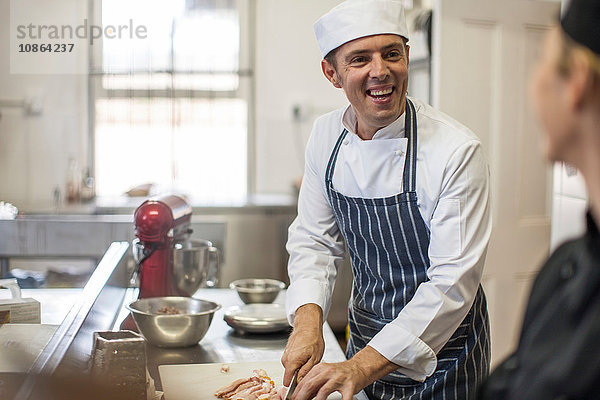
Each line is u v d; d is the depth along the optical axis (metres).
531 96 0.78
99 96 5.23
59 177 5.25
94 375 1.32
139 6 5.14
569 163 0.77
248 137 5.39
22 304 1.73
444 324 1.66
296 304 1.85
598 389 0.81
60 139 5.23
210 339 2.13
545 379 0.86
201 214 4.66
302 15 5.35
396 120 1.75
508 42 3.38
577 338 0.84
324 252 2.01
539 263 3.53
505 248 3.43
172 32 5.21
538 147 3.49
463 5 3.26
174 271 2.36
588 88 0.71
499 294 3.44
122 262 2.35
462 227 1.67
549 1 3.46
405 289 1.84
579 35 0.72
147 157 5.30
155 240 2.32
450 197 1.69
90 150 5.26
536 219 3.53
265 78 5.37
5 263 3.10
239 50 5.33
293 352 1.66
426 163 1.75
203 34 5.27
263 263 4.75
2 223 3.02
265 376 1.77
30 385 1.07
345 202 1.89
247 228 4.71
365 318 1.95
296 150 5.45
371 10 1.67
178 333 2.00
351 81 1.71
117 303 2.19
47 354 1.27
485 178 1.72
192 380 1.77
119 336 1.39
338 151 1.91
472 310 1.83
